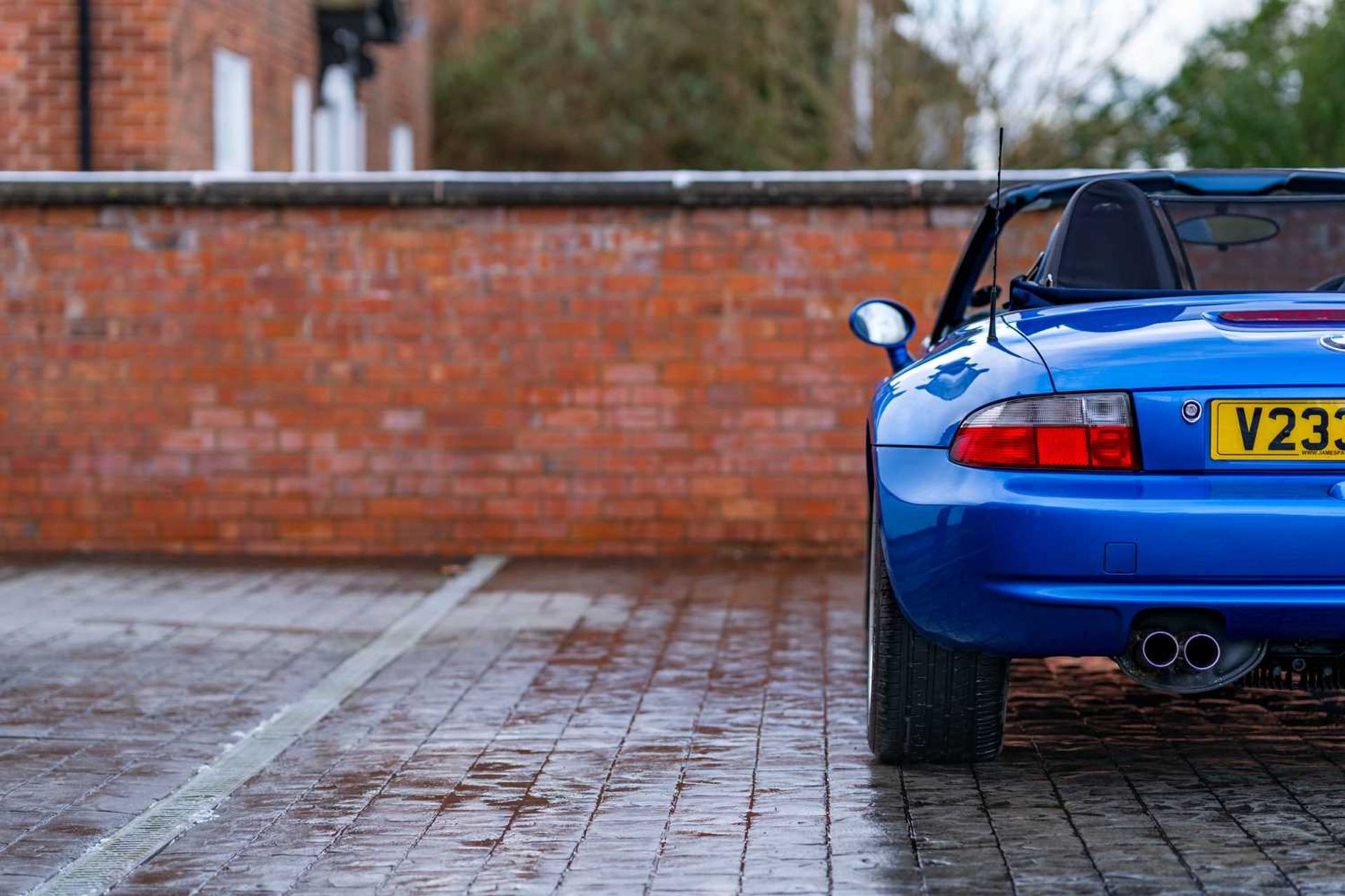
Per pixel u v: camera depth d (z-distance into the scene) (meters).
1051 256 5.50
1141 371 4.61
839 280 10.63
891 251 10.59
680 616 8.62
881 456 4.86
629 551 10.81
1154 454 4.57
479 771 5.51
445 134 34.69
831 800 5.02
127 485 10.93
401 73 22.03
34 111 13.98
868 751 5.64
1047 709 6.26
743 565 10.47
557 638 8.03
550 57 34.72
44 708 6.61
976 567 4.66
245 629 8.37
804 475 10.73
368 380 10.83
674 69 34.56
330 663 7.53
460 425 10.82
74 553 10.97
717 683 6.90
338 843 4.75
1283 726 5.93
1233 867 4.28
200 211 10.80
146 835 4.88
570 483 10.82
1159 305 5.06
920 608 4.79
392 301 10.79
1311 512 4.48
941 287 10.58
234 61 15.52
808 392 10.70
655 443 10.77
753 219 10.64
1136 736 5.81
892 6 22.91
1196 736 5.81
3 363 10.92
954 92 21.28
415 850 4.65
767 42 26.34
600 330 10.73
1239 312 4.82
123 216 10.82
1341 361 4.56
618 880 4.32
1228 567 4.48
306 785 5.41
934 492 4.73
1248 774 5.26
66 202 10.79
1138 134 20.05
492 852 4.61
